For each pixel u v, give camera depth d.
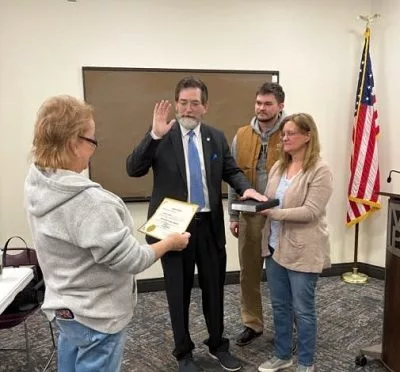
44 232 1.13
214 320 2.37
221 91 3.62
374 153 3.69
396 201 2.22
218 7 3.54
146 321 3.07
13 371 2.41
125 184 3.54
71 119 1.13
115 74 3.39
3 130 3.29
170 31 3.47
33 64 3.27
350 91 3.91
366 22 3.84
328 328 2.93
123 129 3.47
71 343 1.21
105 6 3.33
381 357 2.39
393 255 2.26
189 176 2.20
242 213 2.65
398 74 3.67
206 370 2.41
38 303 2.28
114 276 1.19
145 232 1.75
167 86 3.50
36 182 1.14
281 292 2.29
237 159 2.64
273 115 2.45
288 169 2.24
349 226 3.97
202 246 2.26
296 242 2.11
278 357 2.38
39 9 3.22
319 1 3.75
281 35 3.71
